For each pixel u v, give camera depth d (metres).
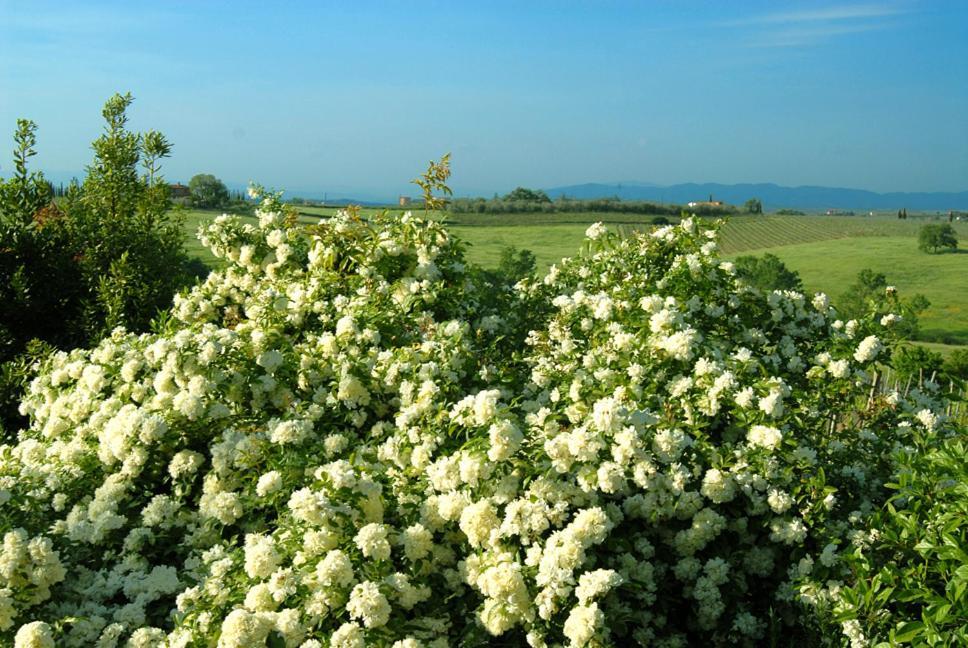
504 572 3.11
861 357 5.25
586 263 7.30
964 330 32.66
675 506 3.70
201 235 7.76
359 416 4.74
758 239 65.88
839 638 3.36
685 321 5.88
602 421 3.55
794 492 3.79
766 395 4.17
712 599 3.74
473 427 3.79
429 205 7.03
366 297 6.02
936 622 2.76
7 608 3.18
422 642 3.21
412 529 3.40
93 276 8.73
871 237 66.69
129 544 3.72
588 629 2.96
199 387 4.45
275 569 3.20
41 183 8.84
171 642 3.04
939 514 3.18
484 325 6.61
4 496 3.67
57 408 5.11
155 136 9.93
